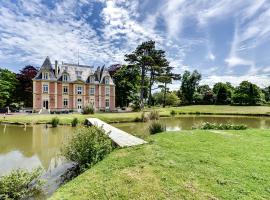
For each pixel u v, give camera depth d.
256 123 27.28
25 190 5.98
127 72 45.44
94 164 7.28
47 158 10.20
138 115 29.47
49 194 6.19
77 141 7.88
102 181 5.44
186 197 4.41
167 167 5.97
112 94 44.59
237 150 7.75
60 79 39.38
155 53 40.94
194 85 71.06
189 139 9.75
